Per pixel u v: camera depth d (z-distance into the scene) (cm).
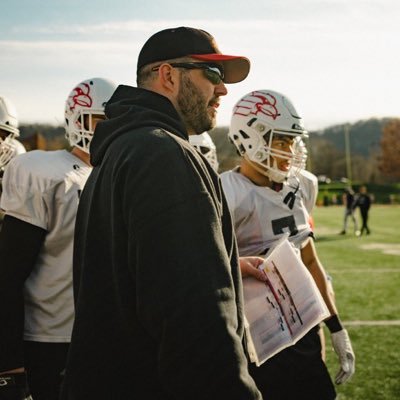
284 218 348
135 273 165
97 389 174
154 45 200
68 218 298
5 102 405
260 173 351
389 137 9156
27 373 299
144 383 171
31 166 297
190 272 157
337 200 5719
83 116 322
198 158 177
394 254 1492
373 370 555
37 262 299
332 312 353
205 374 152
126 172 169
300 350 325
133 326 170
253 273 280
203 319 154
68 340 299
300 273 264
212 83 201
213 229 165
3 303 279
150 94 195
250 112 341
